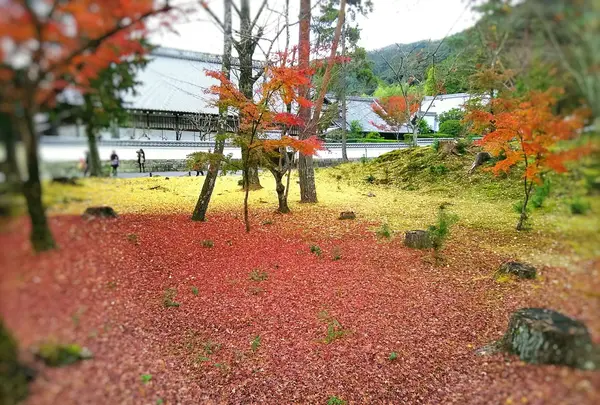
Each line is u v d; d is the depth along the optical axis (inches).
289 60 283.6
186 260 199.3
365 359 130.6
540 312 98.6
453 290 173.5
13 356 52.6
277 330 147.0
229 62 255.4
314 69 302.5
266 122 256.4
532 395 69.0
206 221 272.4
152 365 104.7
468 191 383.2
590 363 60.1
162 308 150.0
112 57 68.8
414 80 599.8
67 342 63.5
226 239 239.3
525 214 226.4
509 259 186.1
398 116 673.6
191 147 373.1
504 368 94.7
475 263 197.9
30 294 56.6
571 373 63.0
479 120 269.9
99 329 76.0
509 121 181.8
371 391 116.7
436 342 137.1
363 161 564.7
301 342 140.3
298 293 174.6
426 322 150.1
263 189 407.8
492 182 382.6
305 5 318.7
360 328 147.6
